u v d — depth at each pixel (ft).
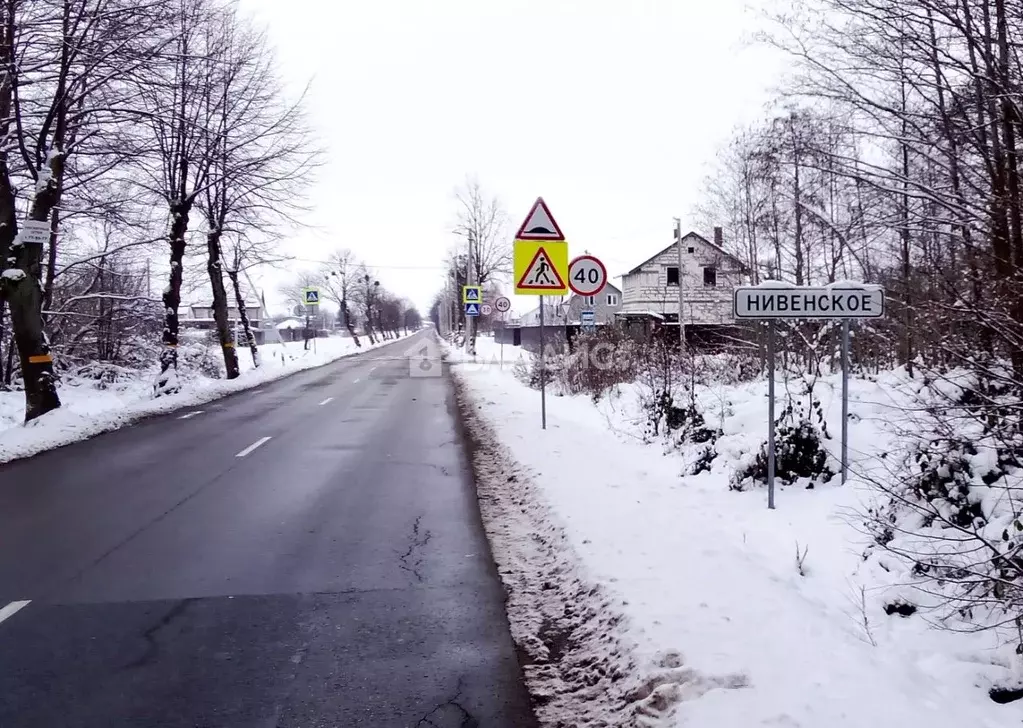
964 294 19.45
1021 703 12.10
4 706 12.44
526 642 14.89
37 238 47.75
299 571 19.31
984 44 24.34
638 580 16.48
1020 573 13.55
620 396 52.95
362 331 366.84
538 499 25.14
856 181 31.99
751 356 50.67
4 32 45.50
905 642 14.24
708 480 27.22
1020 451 16.74
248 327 112.78
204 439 43.45
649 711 11.37
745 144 67.05
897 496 17.21
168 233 72.23
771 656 12.67
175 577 18.92
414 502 26.76
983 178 25.39
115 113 49.88
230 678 13.42
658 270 138.00
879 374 35.27
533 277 37.68
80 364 82.02
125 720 11.98
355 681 13.28
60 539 22.44
